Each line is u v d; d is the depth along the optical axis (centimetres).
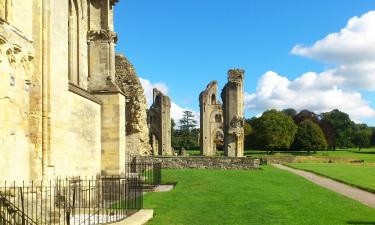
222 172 4338
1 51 1543
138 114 4822
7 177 1575
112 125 2762
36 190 1584
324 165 6234
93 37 2825
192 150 13112
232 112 6494
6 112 1582
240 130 6456
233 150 6438
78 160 2286
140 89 4900
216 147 10712
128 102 4759
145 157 4928
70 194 1911
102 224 1502
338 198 2448
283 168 5297
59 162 1894
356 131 17362
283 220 1728
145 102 5109
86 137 2441
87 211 1869
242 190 2786
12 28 1614
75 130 2252
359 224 1656
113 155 2745
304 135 11519
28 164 1742
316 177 3947
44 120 1781
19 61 1680
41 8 1795
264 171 4547
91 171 2514
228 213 1897
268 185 3116
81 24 2723
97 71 2816
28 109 1764
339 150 14712
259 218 1773
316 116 14262
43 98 1783
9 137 1599
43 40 1792
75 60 2669
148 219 1702
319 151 12750
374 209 2056
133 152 4853
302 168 5222
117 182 2600
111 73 2828
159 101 9344
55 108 1850
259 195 2542
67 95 2006
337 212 1941
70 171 2139
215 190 2788
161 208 2034
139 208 1934
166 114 9306
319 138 11488
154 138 9344
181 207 2075
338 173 4359
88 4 2823
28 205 1531
